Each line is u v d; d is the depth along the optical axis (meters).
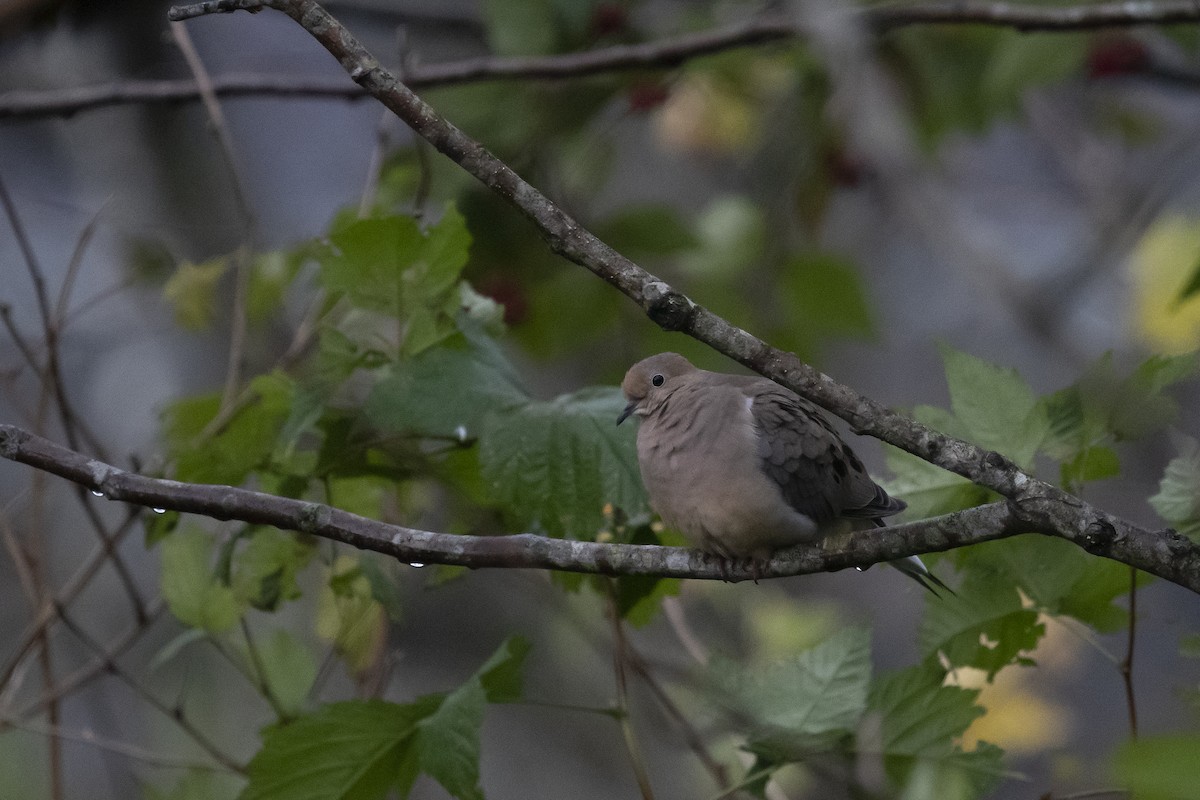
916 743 7.00
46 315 8.60
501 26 12.39
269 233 16.23
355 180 18.75
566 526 7.29
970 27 13.95
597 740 14.87
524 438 7.36
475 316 8.18
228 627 8.24
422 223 8.00
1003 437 6.88
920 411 7.02
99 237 14.57
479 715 6.63
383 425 7.39
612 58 11.28
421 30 15.09
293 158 18.83
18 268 16.20
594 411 7.48
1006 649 7.19
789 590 17.16
